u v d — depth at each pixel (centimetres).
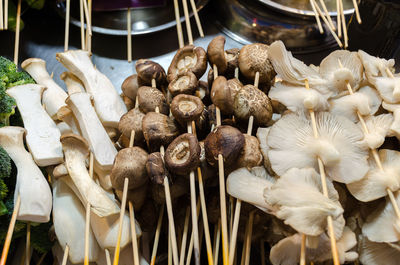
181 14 98
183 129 68
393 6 79
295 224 57
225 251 59
